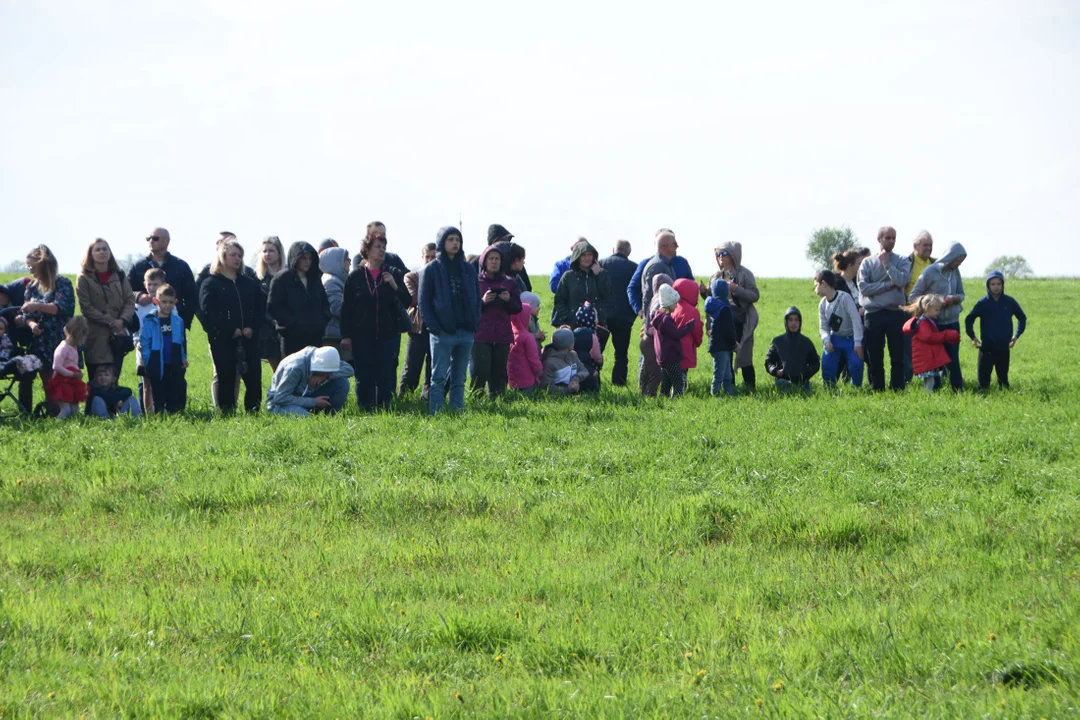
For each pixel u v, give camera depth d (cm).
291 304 3070
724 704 1144
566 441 2627
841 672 1251
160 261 3281
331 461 2389
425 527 1964
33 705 1151
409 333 3459
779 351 3700
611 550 1803
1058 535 1828
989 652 1242
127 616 1466
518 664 1293
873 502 2088
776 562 1733
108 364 3066
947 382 3700
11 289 3155
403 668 1301
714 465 2391
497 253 3225
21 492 2169
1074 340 6450
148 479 2252
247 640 1384
